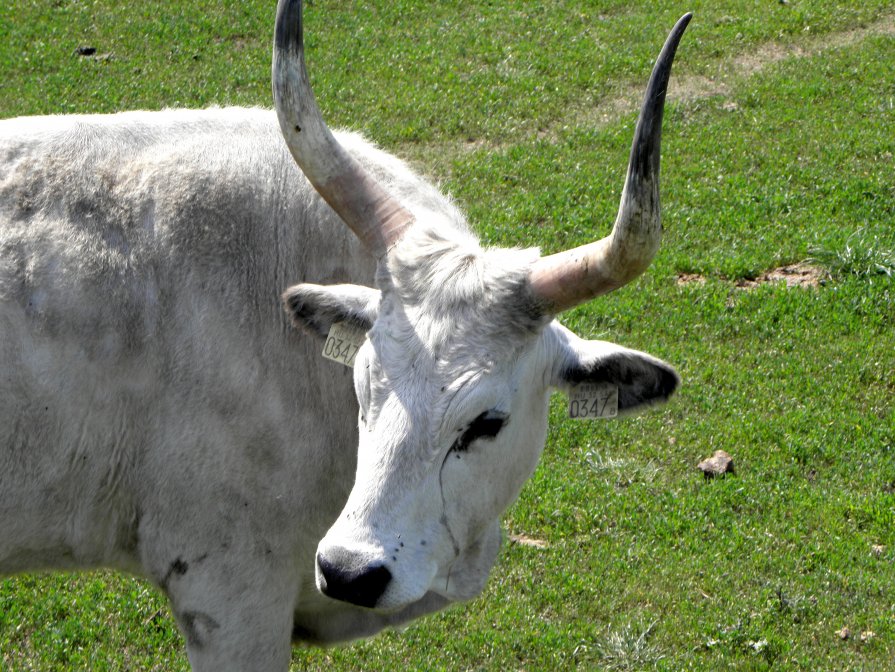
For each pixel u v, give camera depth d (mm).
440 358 7000
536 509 13211
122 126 8469
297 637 9344
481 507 7422
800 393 15680
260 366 7969
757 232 19859
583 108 25359
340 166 7477
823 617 11805
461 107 24828
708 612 11766
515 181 21672
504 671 10953
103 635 11000
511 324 7121
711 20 30172
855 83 26359
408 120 24109
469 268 7180
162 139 8414
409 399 6973
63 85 24688
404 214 7523
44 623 11062
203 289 7941
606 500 13398
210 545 8039
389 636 11297
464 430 7086
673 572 12320
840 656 11320
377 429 7020
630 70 27031
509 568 12297
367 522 6906
